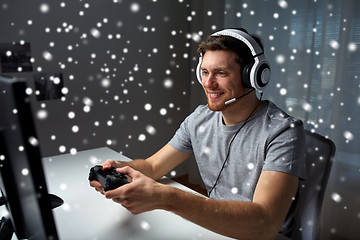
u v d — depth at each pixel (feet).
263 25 6.40
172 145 3.95
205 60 3.07
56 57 5.87
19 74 5.49
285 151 2.95
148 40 7.14
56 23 5.74
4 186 2.11
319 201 3.11
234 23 6.86
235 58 2.96
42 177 1.63
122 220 2.82
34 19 5.49
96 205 3.08
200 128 3.46
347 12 5.10
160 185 2.49
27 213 2.01
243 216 2.46
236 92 3.10
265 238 2.55
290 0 5.87
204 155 3.74
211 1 7.11
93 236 2.58
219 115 3.64
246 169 3.36
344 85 5.39
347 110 5.44
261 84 3.06
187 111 8.36
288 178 2.83
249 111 3.34
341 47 5.26
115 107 6.95
